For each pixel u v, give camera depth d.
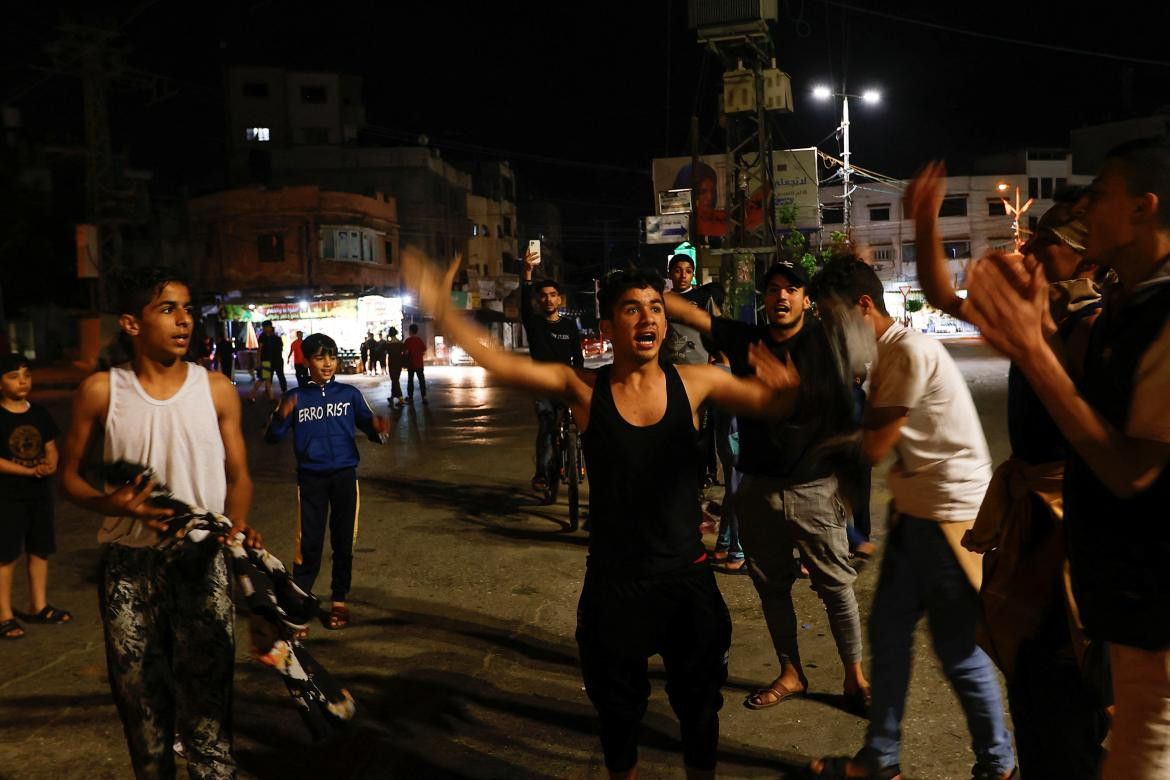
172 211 44.72
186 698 2.85
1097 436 1.76
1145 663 1.93
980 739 2.96
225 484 3.01
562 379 2.76
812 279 3.24
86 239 31.17
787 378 2.79
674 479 2.71
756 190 13.37
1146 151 1.87
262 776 3.43
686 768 2.87
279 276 42.84
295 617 2.86
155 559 2.81
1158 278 1.87
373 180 50.97
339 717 2.90
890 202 58.88
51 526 5.28
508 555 6.52
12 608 5.49
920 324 57.38
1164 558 1.88
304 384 5.19
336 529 5.18
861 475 3.37
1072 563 2.05
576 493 7.21
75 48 30.91
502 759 3.53
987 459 2.95
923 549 2.93
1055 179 64.00
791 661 4.00
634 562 2.71
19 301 36.69
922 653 4.39
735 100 13.04
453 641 4.86
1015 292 1.74
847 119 33.78
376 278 46.09
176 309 2.82
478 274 58.88
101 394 2.82
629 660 2.79
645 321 2.66
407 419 15.78
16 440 5.01
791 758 3.47
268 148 50.88
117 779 3.44
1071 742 2.33
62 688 4.30
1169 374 1.73
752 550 3.95
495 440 12.50
